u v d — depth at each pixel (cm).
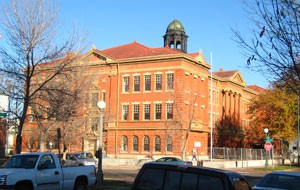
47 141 4741
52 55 2641
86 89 3841
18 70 2580
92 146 6562
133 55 6662
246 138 9119
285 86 1122
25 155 1647
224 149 6016
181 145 6003
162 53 6456
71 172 1744
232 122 8550
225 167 5425
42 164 1630
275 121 6550
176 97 6125
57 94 2803
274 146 8025
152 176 996
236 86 8819
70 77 3005
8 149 6900
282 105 6356
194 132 6438
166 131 6050
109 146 6538
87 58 3881
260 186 1365
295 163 7144
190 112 6200
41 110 3083
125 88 6581
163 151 6147
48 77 2789
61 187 1688
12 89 2636
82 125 4488
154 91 6334
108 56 6625
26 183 1554
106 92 6675
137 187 1012
